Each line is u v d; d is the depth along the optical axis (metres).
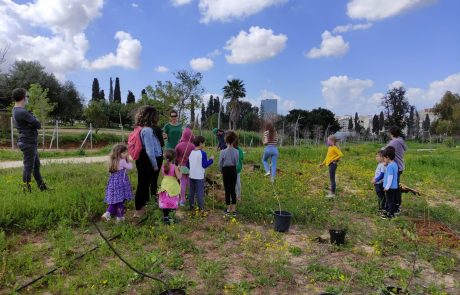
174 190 6.59
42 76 44.56
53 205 6.71
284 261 5.23
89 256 5.03
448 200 11.05
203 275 4.67
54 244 5.42
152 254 4.93
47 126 48.34
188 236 6.19
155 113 6.88
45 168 11.27
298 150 23.00
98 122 39.19
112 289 4.21
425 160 21.20
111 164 6.54
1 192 7.66
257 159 16.84
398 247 6.14
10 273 4.46
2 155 16.98
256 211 7.84
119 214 6.58
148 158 6.76
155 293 4.17
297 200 8.99
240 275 4.80
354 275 4.86
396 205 8.40
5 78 41.88
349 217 8.11
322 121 77.31
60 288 4.18
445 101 89.00
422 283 4.87
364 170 16.20
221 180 10.88
